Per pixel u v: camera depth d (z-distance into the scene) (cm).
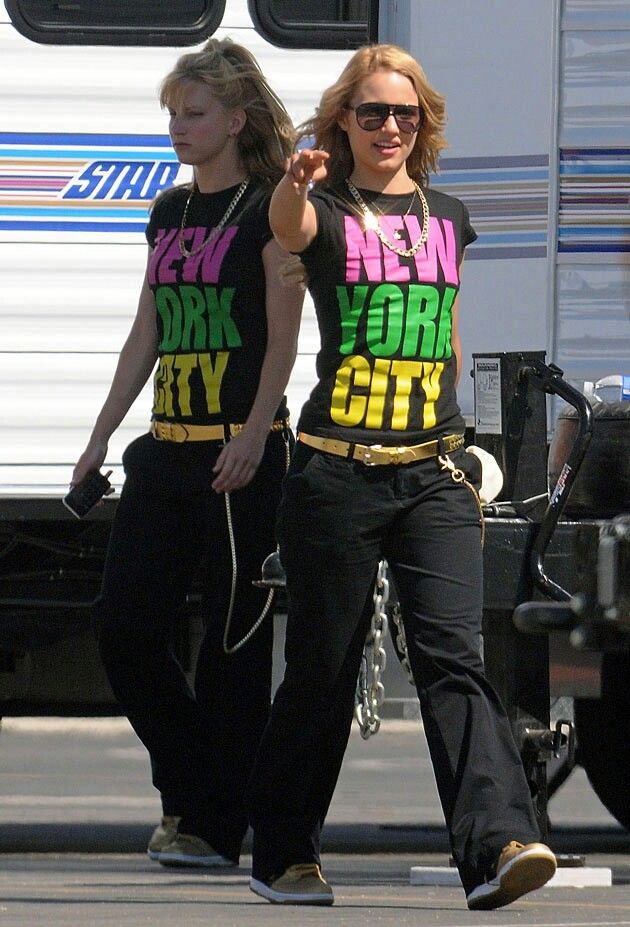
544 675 2267
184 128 2341
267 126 2359
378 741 4306
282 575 2248
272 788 2056
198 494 2348
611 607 1967
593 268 2934
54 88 2845
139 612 2380
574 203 2931
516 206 2934
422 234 1977
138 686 2423
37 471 2848
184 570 2400
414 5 2919
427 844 2902
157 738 2444
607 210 2931
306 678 2009
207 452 2350
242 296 2325
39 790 3541
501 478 2269
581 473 2295
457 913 2012
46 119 2845
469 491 2000
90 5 2850
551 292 2933
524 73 2923
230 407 2339
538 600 2209
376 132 1948
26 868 2466
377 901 2111
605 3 2916
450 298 1988
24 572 2944
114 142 2855
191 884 2272
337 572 1973
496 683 2258
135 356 2467
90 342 2853
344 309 1956
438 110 2009
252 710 2412
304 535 1970
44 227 2847
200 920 1952
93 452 2448
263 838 2075
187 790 2459
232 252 2320
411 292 1959
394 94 1947
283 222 1912
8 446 2845
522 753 2253
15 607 2900
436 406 1980
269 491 2364
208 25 2869
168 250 2361
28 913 2006
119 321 2856
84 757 4094
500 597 2205
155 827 3047
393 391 1958
